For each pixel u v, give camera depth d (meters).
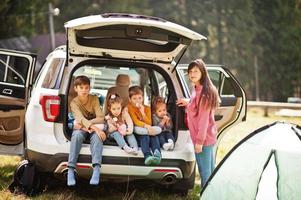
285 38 41.22
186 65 6.68
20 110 6.60
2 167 7.51
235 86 6.50
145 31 5.54
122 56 5.89
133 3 37.78
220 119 6.46
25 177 5.84
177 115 5.85
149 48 5.84
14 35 31.42
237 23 39.16
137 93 5.72
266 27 41.38
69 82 5.68
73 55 5.78
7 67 6.57
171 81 6.02
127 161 5.52
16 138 6.72
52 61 6.05
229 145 10.48
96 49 5.72
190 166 5.74
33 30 32.66
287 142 5.14
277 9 41.50
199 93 5.57
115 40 5.73
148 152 5.53
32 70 6.54
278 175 5.02
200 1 38.88
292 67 41.41
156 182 5.82
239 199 5.07
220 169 5.25
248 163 5.15
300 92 41.94
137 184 6.67
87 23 5.32
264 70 40.28
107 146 5.56
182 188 6.18
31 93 6.57
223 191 5.14
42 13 32.91
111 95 5.71
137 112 5.73
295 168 5.02
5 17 30.89
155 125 5.79
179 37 5.62
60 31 36.44
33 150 5.62
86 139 5.58
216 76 6.56
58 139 5.57
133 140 5.58
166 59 5.99
